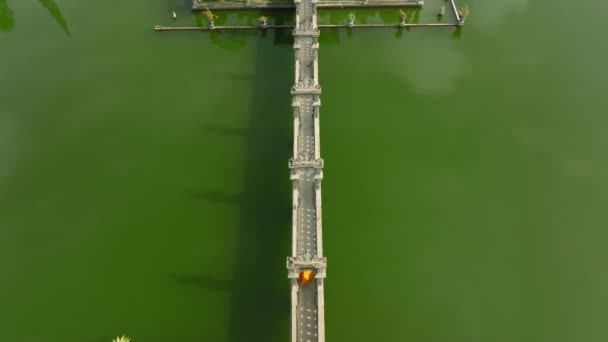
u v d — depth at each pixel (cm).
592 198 5794
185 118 6625
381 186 5919
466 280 5188
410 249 5403
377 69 7331
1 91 6981
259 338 4778
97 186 5925
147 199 5797
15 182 5966
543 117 6656
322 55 7569
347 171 6062
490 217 5656
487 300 5056
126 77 7206
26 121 6612
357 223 5606
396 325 4888
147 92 6981
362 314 4956
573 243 5441
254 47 7644
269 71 7244
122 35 7856
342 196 5834
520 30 7862
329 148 6300
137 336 4800
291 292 4553
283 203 5716
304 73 6316
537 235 5509
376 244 5444
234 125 6525
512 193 5859
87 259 5316
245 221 5569
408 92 6969
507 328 4884
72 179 5997
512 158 6191
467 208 5728
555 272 5234
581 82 7069
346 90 7019
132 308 4975
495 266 5281
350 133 6469
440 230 5550
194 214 5644
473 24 7975
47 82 7119
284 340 4753
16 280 5169
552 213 5684
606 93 6912
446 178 5997
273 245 5378
